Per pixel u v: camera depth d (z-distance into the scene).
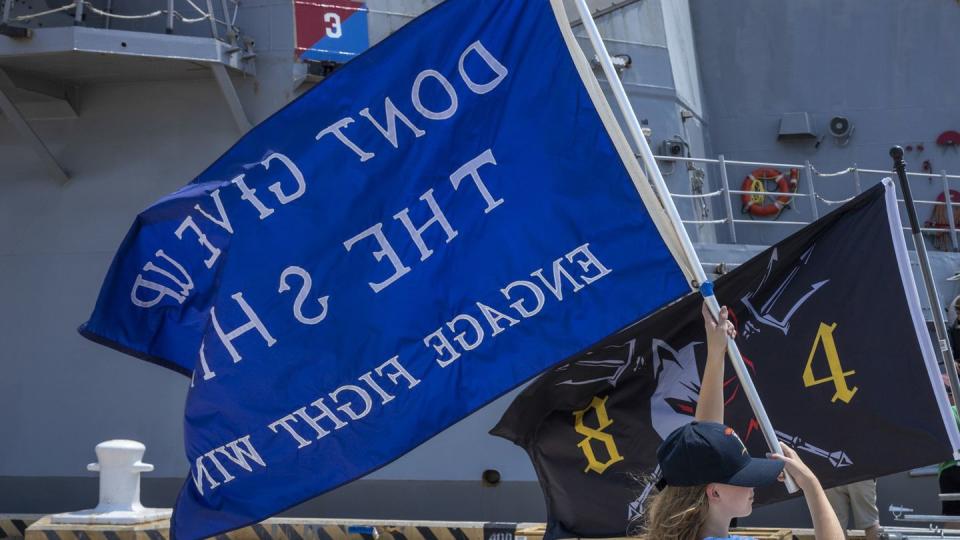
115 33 8.52
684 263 4.15
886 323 4.80
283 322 4.39
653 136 10.40
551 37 4.29
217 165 4.44
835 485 4.84
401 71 4.34
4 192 9.44
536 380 5.02
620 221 4.24
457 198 4.35
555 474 5.04
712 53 12.61
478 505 8.65
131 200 9.27
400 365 4.35
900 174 5.59
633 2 10.51
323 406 4.40
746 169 12.38
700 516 2.66
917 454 4.74
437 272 4.36
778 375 4.92
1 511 9.09
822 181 12.37
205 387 4.43
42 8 9.38
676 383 4.95
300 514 8.74
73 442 9.01
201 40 8.73
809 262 4.93
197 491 4.46
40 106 9.48
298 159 4.38
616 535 4.93
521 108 4.32
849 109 12.52
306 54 9.15
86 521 7.41
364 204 4.37
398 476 8.64
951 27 12.59
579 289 4.27
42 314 9.21
